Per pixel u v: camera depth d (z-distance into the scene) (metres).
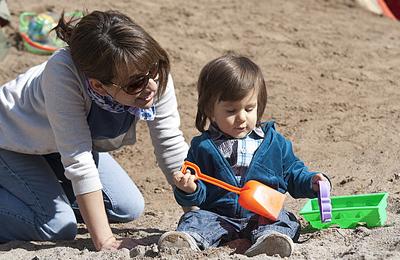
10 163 6.10
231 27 13.51
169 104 6.08
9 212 6.06
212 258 5.03
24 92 5.98
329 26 14.04
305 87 10.97
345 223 5.89
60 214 6.14
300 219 6.42
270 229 5.32
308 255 5.12
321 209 5.26
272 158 5.52
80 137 5.62
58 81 5.54
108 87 5.28
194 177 5.26
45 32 12.01
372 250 5.14
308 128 9.33
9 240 6.20
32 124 5.92
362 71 11.73
